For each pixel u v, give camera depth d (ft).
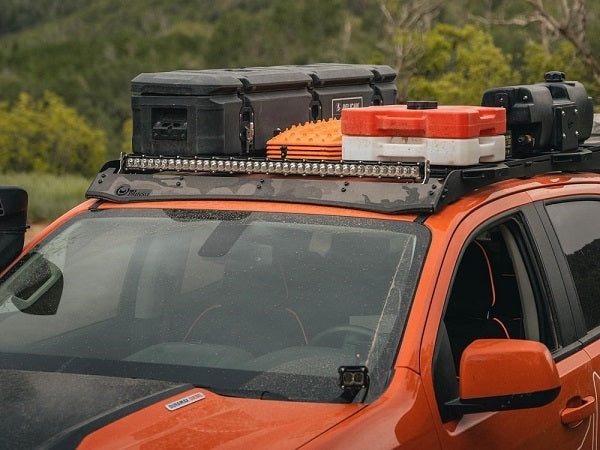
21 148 213.05
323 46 424.05
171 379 14.62
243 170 17.37
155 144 19.35
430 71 160.56
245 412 13.39
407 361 14.24
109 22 564.71
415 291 14.94
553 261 18.28
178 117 19.21
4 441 12.63
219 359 14.92
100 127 363.56
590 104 21.57
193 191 17.49
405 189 16.10
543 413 16.40
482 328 18.97
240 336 15.25
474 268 18.98
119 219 17.60
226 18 462.19
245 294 15.76
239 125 19.61
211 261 16.31
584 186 20.36
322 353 14.67
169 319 15.88
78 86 392.47
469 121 16.38
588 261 19.53
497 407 14.08
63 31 579.48
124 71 418.72
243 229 16.55
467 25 157.69
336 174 16.69
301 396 13.97
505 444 15.40
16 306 16.79
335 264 15.62
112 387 14.10
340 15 435.12
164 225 17.13
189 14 533.96
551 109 19.80
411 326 14.58
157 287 16.39
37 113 216.74
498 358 13.97
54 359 15.34
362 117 16.88
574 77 151.74
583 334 18.54
